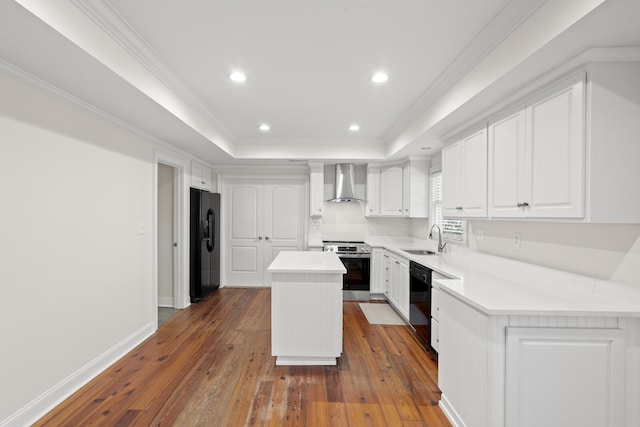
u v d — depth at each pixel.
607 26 1.25
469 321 1.61
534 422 1.41
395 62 2.13
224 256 5.27
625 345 1.40
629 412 1.39
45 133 1.90
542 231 2.06
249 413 1.90
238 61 2.14
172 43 1.91
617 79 1.43
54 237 1.96
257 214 5.28
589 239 1.71
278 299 2.49
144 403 1.99
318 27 1.75
